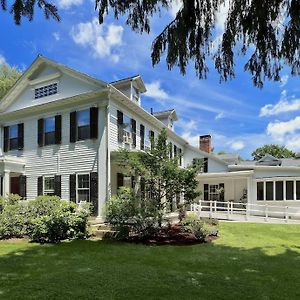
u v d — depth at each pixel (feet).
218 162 87.04
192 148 90.94
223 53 13.75
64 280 20.62
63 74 54.70
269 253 31.65
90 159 49.85
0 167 54.54
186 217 44.93
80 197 50.29
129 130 56.08
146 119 63.82
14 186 60.70
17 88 59.77
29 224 39.60
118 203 39.65
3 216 39.52
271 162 90.43
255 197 75.36
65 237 38.22
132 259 27.58
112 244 35.14
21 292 18.20
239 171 80.02
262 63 13.91
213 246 34.91
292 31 12.84
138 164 41.32
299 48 12.97
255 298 17.94
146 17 13.75
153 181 41.81
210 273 23.18
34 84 58.08
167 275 22.24
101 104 49.62
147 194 41.81
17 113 59.00
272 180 73.31
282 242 38.68
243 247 34.78
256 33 13.20
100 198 47.96
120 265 25.14
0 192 55.88
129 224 39.32
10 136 60.70
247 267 25.39
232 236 42.70
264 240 39.99
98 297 17.47
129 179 55.11
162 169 40.91
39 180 55.11
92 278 21.15
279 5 12.59
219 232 45.98
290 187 71.41
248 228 50.96
